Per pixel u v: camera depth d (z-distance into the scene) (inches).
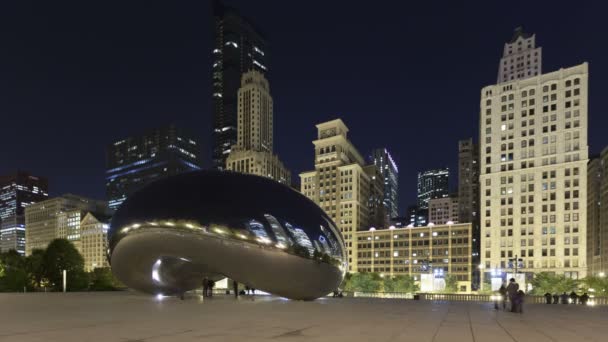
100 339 380.2
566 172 4357.8
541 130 4566.9
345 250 959.0
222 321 523.2
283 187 920.3
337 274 918.4
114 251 878.4
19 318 555.5
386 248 5792.3
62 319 541.6
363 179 6678.2
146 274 901.8
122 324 488.4
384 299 1238.9
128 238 842.2
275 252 810.2
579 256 4153.5
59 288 2623.0
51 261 2645.2
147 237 824.9
